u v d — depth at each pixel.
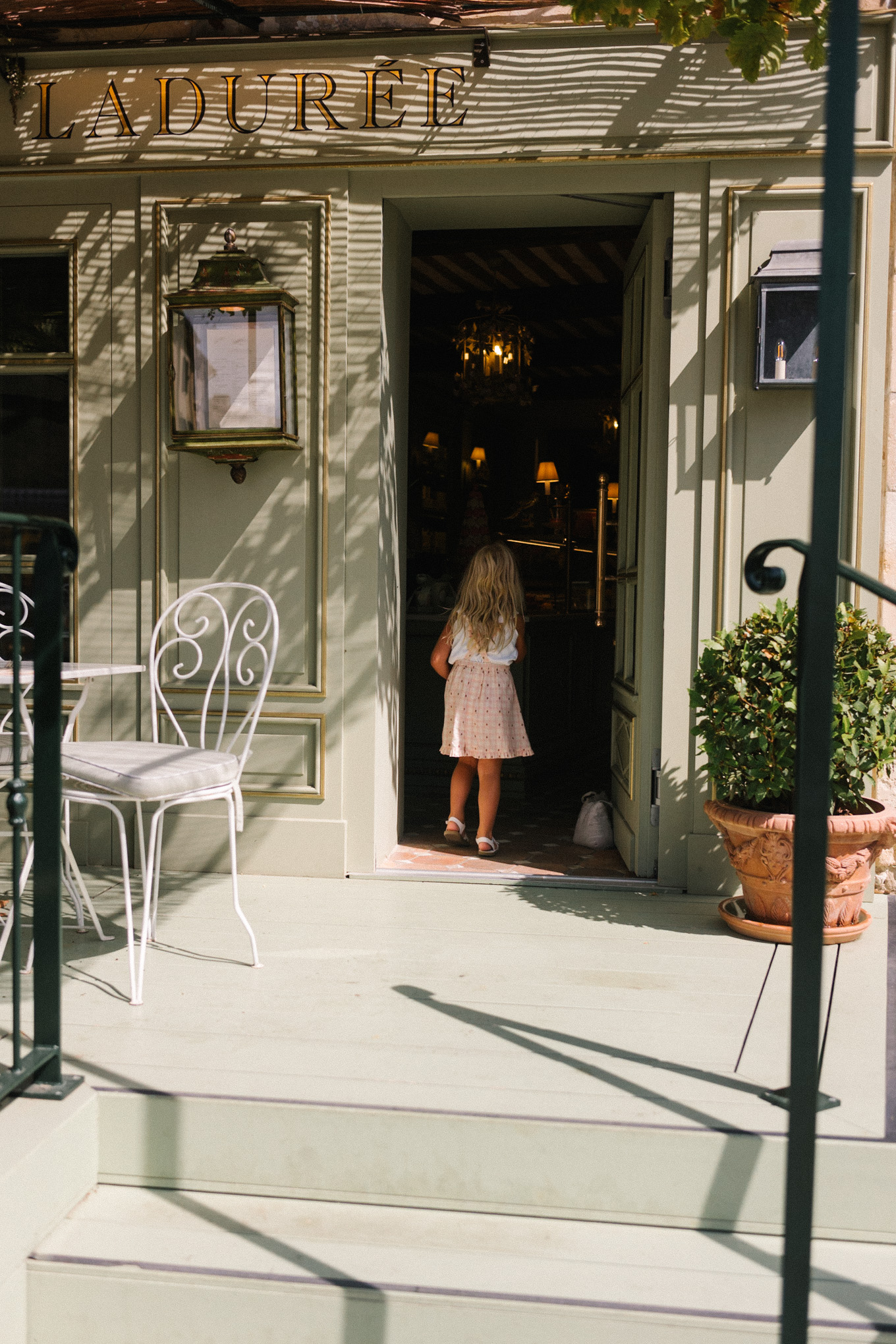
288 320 4.11
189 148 4.14
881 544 3.95
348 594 4.23
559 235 5.66
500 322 6.22
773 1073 2.54
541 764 7.00
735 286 3.95
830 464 1.69
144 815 4.36
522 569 10.46
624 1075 2.52
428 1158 2.34
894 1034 2.77
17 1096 2.37
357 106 4.04
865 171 3.83
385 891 4.11
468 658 4.65
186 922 3.69
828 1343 1.99
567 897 4.04
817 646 1.72
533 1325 2.04
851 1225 2.26
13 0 3.82
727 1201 2.28
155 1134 2.41
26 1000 2.94
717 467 4.01
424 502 9.22
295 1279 2.09
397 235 4.38
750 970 3.25
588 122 3.94
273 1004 2.93
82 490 4.36
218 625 4.30
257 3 3.85
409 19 3.93
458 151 4.00
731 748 3.52
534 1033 2.76
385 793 4.50
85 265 4.29
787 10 2.99
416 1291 2.06
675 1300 2.04
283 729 4.30
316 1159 2.37
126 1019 2.82
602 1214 2.31
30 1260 2.14
